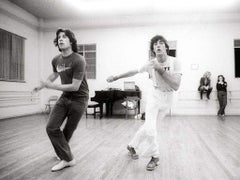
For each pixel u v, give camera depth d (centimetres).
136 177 214
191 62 856
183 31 862
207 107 846
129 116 809
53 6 789
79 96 233
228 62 840
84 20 913
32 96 875
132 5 775
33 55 897
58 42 227
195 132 472
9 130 494
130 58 892
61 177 214
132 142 273
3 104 718
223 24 843
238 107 833
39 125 572
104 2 755
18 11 786
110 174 223
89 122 643
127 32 895
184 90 855
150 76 244
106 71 907
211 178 211
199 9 805
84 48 933
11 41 766
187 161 267
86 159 275
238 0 726
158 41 230
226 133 459
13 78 772
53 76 257
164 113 248
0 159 276
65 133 244
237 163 259
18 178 213
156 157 239
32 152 309
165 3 759
